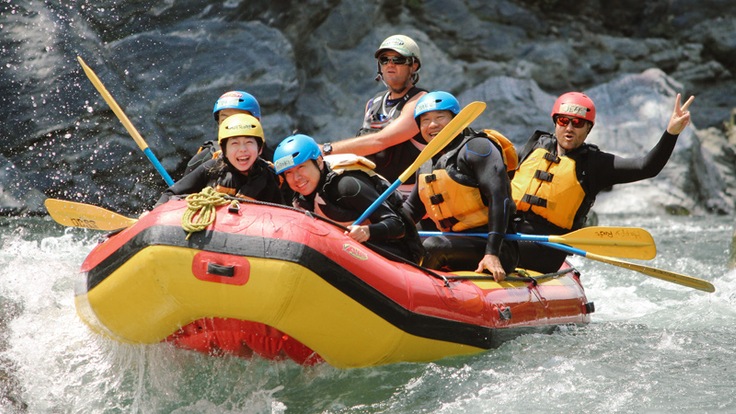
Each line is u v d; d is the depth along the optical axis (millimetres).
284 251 12320
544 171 18297
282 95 38469
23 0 33281
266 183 14938
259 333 13055
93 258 13914
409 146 19734
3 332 15055
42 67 32750
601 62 50438
